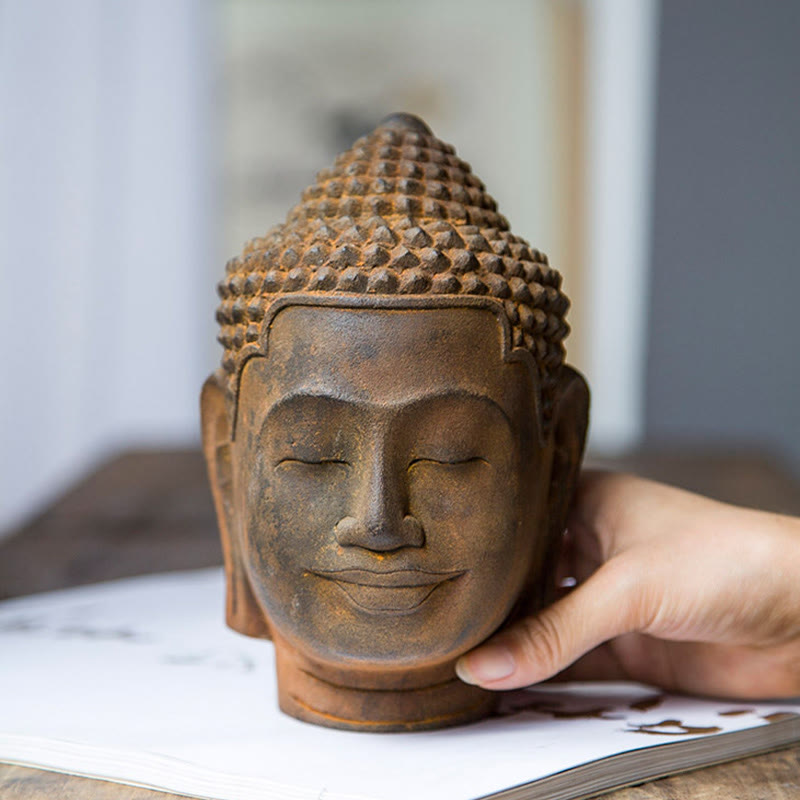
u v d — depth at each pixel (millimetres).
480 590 1505
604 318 5293
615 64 5180
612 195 5219
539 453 1576
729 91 5074
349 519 1453
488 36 5301
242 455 1575
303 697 1623
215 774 1356
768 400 5164
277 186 5395
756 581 1596
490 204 1688
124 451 4918
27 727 1558
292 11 5324
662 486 1810
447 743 1507
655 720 1602
